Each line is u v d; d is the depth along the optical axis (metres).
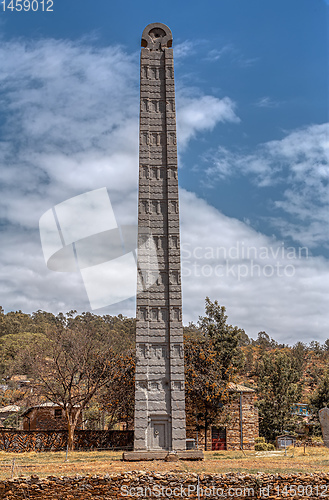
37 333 142.62
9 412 72.06
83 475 24.19
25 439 47.25
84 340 51.88
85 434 48.62
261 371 73.25
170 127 38.69
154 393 33.34
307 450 39.09
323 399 70.81
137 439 32.41
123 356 53.59
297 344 178.38
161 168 37.84
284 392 69.44
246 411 52.59
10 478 23.89
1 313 171.88
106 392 52.56
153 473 24.52
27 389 60.28
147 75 40.00
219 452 38.69
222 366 55.53
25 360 52.78
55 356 50.06
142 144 38.25
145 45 41.00
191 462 29.30
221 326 59.50
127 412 51.41
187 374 50.31
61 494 23.62
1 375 104.19
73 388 53.09
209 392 50.41
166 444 32.53
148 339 34.31
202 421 51.66
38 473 25.03
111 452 37.59
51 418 58.88
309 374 135.00
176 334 34.31
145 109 39.16
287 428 68.38
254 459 30.95
